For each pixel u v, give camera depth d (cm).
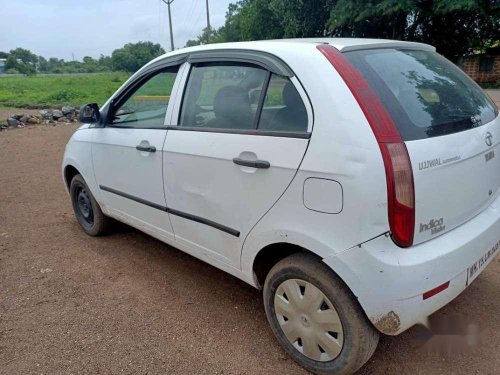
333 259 212
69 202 561
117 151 353
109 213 399
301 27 2231
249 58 260
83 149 404
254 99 253
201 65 295
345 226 205
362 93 209
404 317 207
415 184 200
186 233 305
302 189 219
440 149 213
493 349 260
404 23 1966
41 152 886
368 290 206
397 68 242
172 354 266
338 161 204
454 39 2008
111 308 315
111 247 418
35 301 327
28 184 652
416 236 206
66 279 359
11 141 1009
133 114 349
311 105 220
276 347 269
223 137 262
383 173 195
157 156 309
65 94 2270
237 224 261
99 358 264
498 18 1750
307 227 221
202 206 282
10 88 3272
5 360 264
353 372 232
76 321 301
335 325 226
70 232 459
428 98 236
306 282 233
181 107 301
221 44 289
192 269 371
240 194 253
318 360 240
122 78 4816
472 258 229
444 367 248
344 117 206
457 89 263
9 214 521
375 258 200
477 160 237
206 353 266
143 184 332
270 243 242
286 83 235
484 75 2077
